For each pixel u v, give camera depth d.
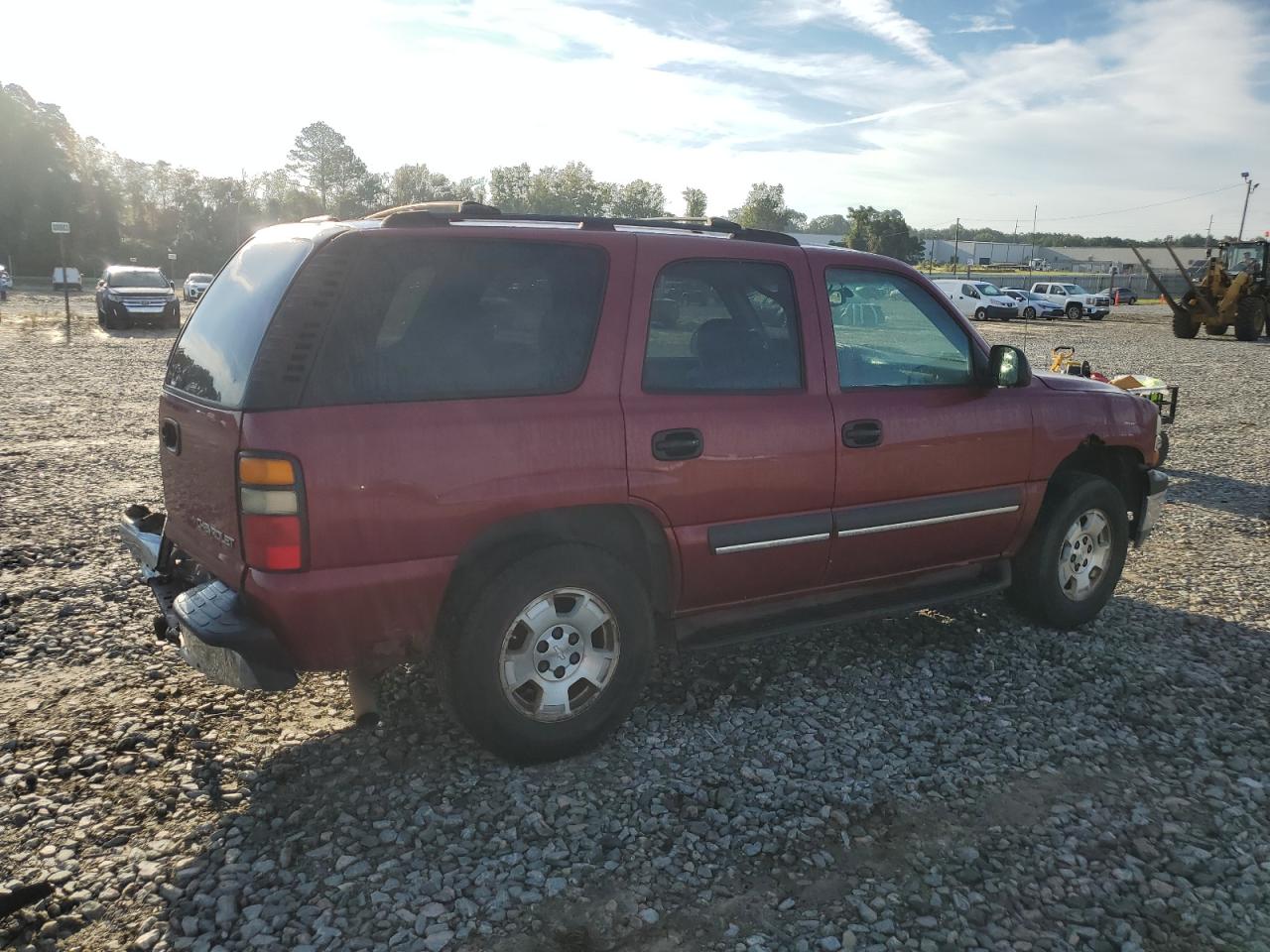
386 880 2.85
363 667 3.23
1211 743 3.80
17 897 2.69
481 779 3.41
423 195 118.62
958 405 4.38
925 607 4.36
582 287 3.50
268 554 2.95
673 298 3.69
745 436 3.75
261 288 3.29
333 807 3.21
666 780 3.43
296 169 116.69
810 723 3.89
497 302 3.34
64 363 17.09
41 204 88.06
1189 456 10.05
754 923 2.71
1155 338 29.09
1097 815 3.27
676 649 3.79
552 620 3.40
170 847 2.99
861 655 4.59
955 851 3.06
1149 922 2.74
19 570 5.55
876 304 4.25
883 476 4.14
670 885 2.87
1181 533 7.04
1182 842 3.13
